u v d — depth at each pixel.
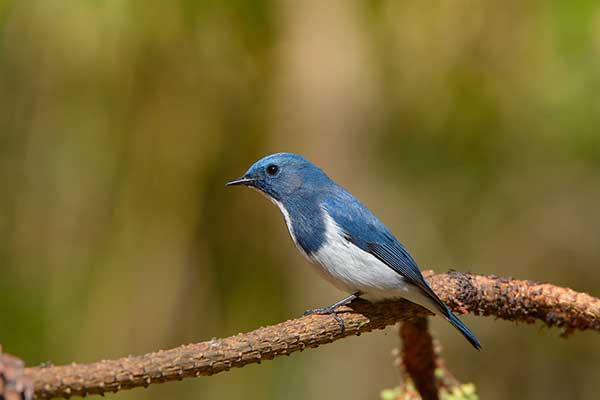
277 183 8.12
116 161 13.47
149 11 12.70
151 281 13.57
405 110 14.95
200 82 13.74
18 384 4.73
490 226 15.56
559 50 12.96
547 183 15.38
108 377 5.20
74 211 13.38
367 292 7.56
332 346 15.19
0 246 13.12
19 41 12.62
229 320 14.56
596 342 15.38
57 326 13.03
